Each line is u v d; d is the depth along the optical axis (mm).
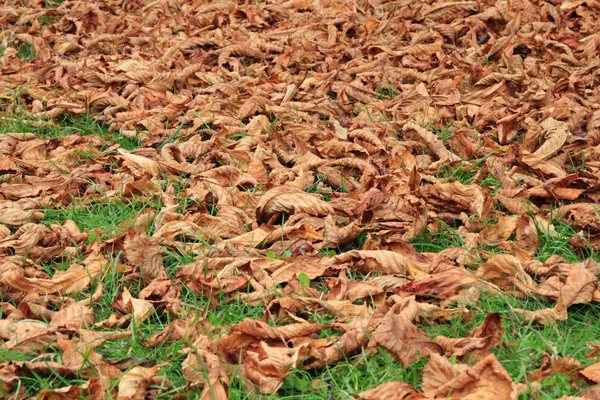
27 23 9031
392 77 6988
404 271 4227
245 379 3416
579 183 5051
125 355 3715
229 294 4145
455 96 6543
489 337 3508
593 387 3229
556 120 5836
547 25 7660
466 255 4391
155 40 8156
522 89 6629
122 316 3977
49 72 7500
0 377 3453
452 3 8227
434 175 5496
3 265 4352
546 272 4188
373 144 5758
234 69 7344
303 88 6875
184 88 7062
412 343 3445
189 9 9008
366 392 3217
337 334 3756
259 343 3650
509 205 4918
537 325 3799
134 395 3346
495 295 4004
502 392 3086
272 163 5613
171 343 3771
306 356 3529
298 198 4871
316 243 4645
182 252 4480
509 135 5879
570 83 6520
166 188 5348
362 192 5152
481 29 7852
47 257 4586
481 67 7008
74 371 3529
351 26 8133
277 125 6207
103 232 4812
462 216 4832
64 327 3875
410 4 8523
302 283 4129
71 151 5816
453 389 3143
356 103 6562
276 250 4566
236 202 5109
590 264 4207
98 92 7027
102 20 8789
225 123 6230
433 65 7332
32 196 5320
